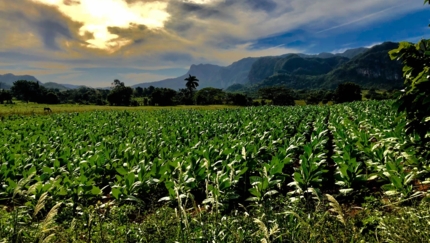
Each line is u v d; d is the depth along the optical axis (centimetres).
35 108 5866
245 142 1055
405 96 381
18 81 11719
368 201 534
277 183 691
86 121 2536
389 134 894
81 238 437
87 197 657
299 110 3133
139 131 1691
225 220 436
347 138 1021
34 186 377
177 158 848
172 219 455
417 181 661
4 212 523
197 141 1128
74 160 888
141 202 631
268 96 12344
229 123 1923
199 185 746
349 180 670
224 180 632
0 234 400
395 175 614
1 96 9888
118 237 425
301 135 1220
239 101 10644
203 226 393
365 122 1614
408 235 321
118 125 2222
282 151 859
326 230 354
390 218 391
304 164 691
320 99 10806
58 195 639
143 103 12206
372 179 738
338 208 309
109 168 892
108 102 11681
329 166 1002
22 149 1169
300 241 337
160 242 403
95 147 1121
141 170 724
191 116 2839
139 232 430
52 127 1961
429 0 356
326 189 744
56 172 819
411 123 394
